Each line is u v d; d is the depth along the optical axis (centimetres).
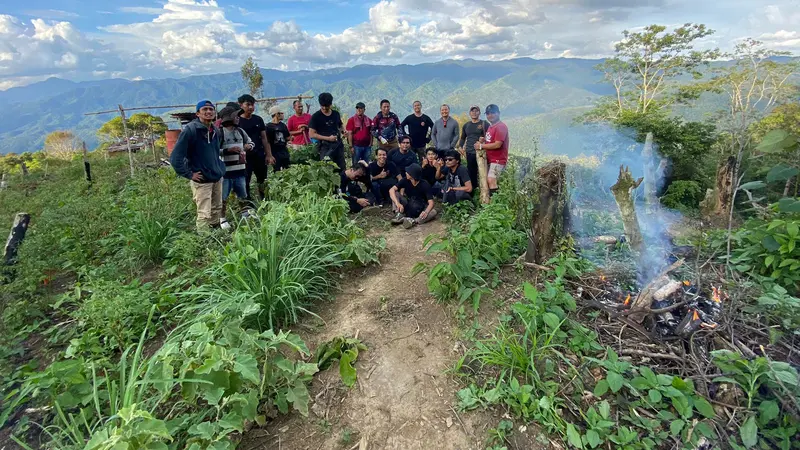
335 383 268
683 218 555
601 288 340
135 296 354
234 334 249
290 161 759
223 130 567
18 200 999
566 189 387
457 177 634
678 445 212
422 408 246
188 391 218
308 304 358
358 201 656
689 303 298
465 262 339
